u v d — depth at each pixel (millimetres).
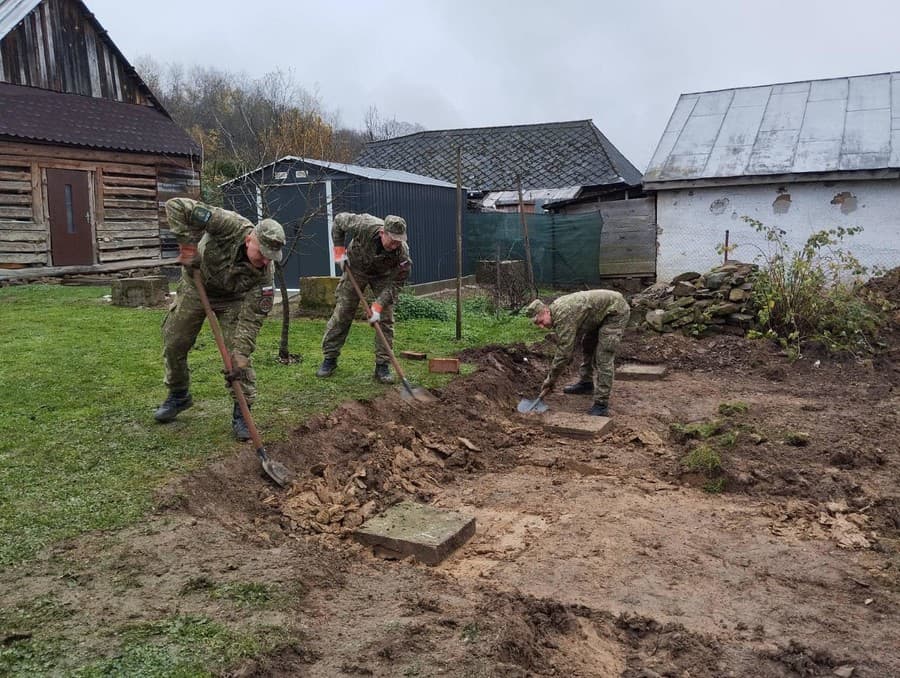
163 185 17344
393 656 3070
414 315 12117
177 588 3521
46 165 14953
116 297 11617
